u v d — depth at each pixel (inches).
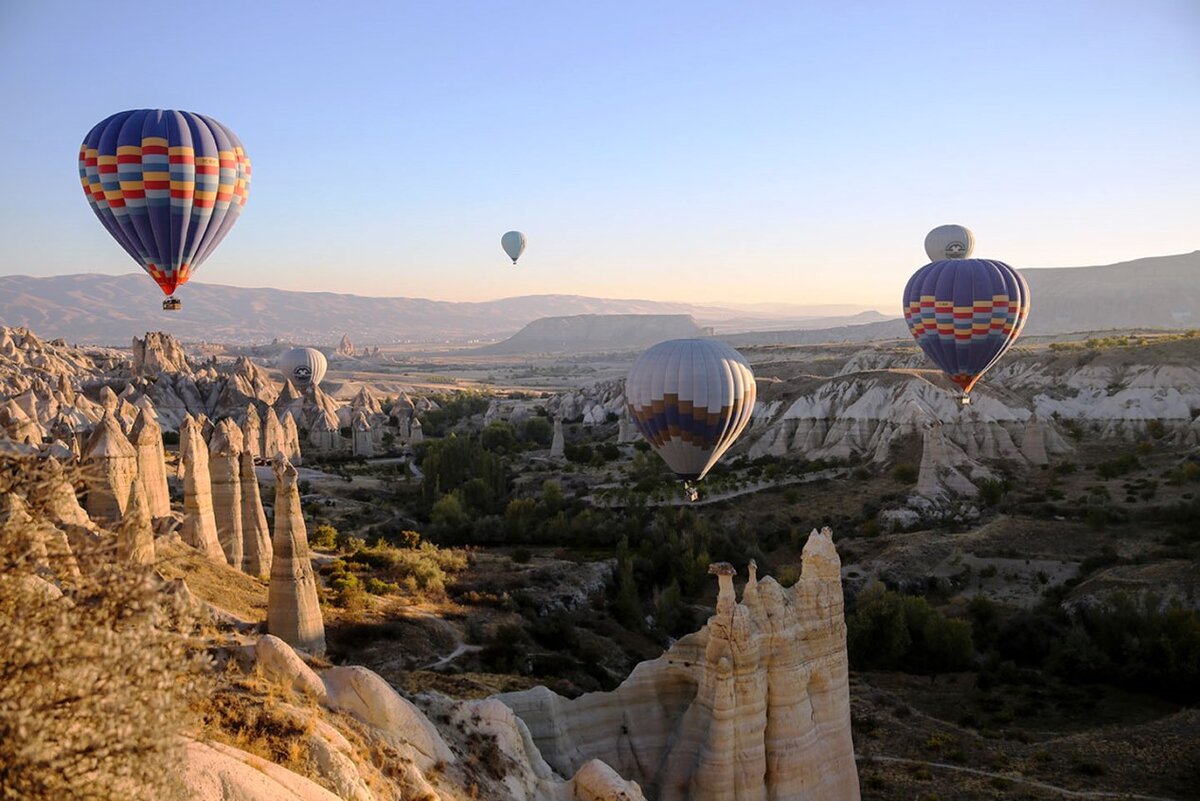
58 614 434.6
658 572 2775.6
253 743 669.9
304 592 1317.7
